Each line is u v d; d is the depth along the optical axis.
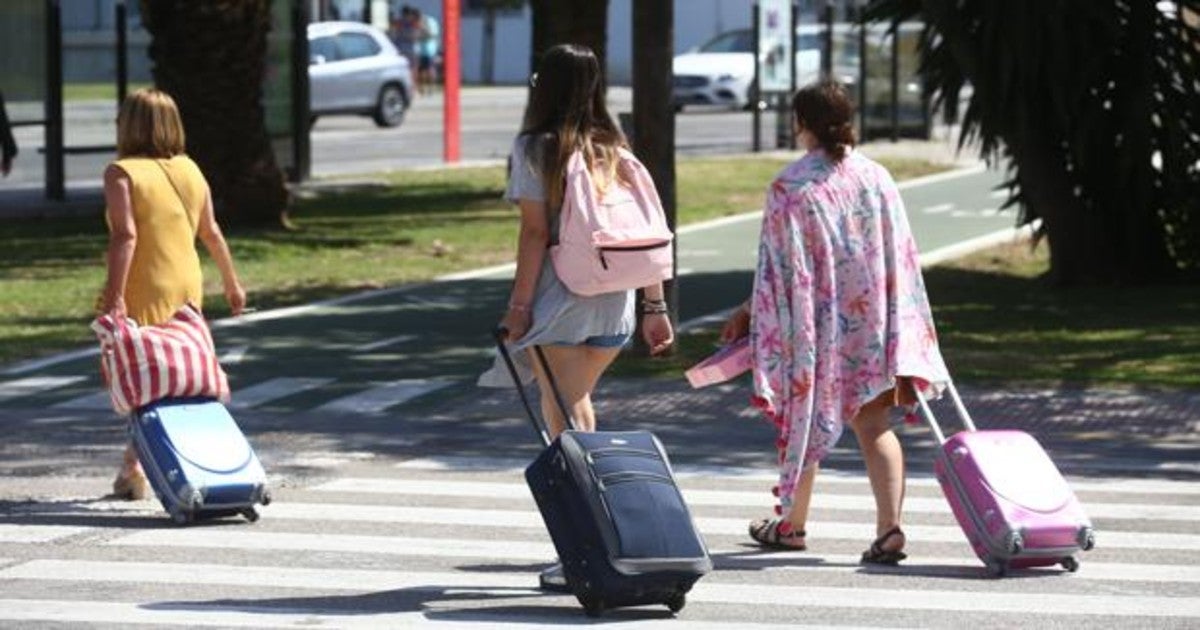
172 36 55.62
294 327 40.03
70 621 18.19
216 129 55.62
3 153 53.75
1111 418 30.28
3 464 26.78
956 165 79.31
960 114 48.44
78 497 24.47
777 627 18.17
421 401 32.06
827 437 20.28
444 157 81.00
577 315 19.19
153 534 22.22
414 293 45.34
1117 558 21.33
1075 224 47.16
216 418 22.97
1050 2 44.25
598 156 19.14
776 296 20.25
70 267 48.84
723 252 53.53
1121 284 47.09
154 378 22.77
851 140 20.41
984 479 20.16
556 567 19.47
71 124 68.62
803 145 20.77
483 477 25.95
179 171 23.38
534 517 23.33
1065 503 20.19
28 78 62.78
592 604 18.19
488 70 145.50
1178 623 18.42
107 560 20.88
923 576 20.36
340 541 21.92
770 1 84.19
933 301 44.44
